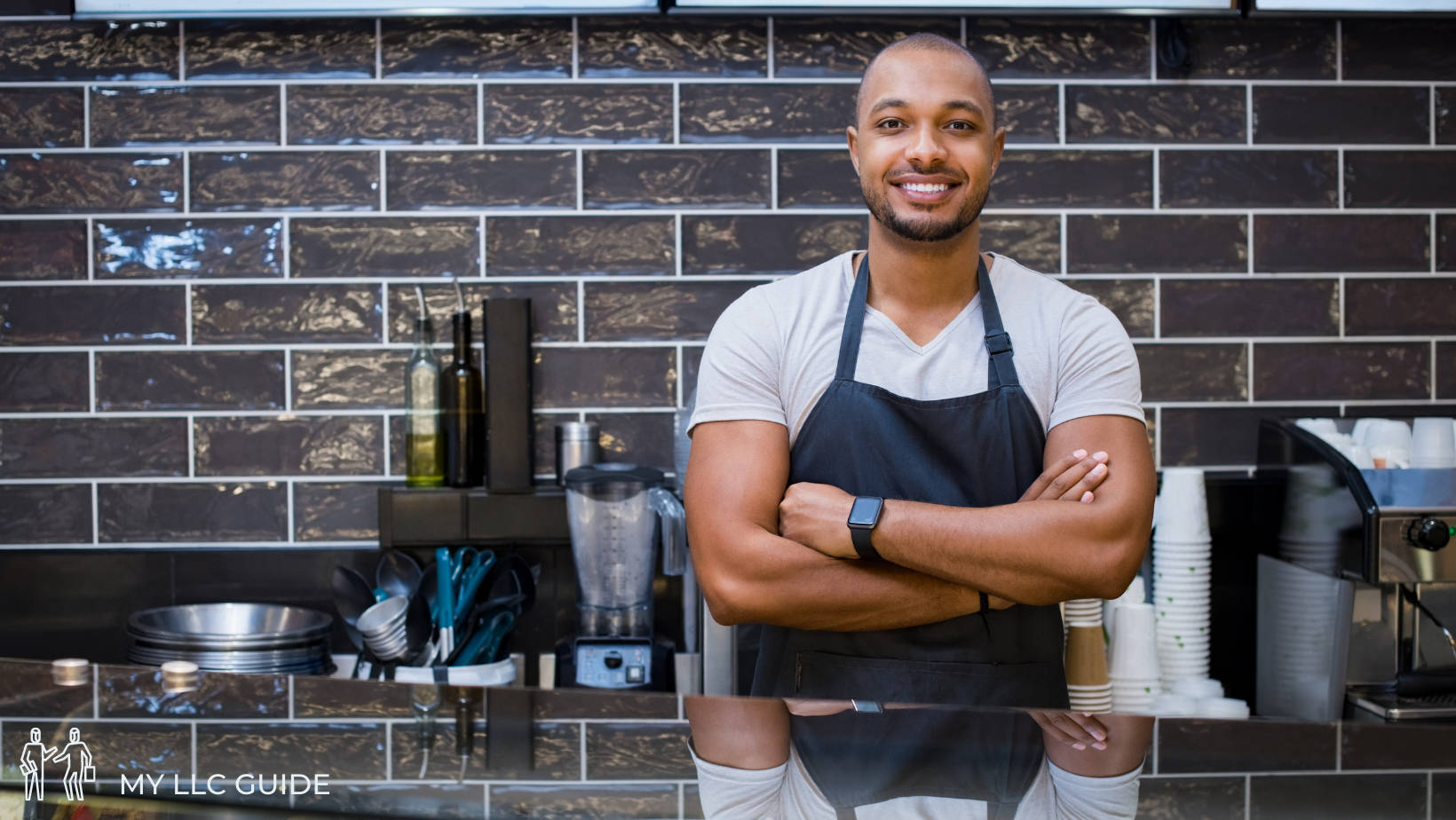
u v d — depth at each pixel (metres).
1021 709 0.77
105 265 2.20
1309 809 0.60
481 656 1.93
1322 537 1.93
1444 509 1.79
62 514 2.20
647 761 0.66
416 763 0.66
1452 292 2.25
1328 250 2.26
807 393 1.45
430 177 2.20
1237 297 2.25
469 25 2.20
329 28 2.19
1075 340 1.43
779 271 2.22
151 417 2.20
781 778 0.64
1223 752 0.68
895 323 1.45
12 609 2.17
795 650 1.44
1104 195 2.23
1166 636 2.06
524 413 2.13
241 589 2.20
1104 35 2.22
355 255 2.21
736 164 2.21
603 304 2.21
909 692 1.39
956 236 1.40
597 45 2.20
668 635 2.19
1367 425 2.01
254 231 2.20
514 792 0.62
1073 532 1.33
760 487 1.42
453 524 2.12
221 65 2.19
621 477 1.98
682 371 2.22
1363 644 1.87
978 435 1.41
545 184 2.21
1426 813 0.60
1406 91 2.26
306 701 0.77
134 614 1.99
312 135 2.20
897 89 1.39
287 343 2.21
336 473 2.21
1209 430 2.25
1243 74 2.24
